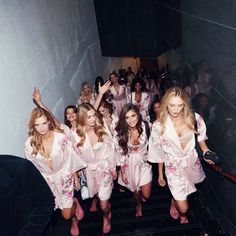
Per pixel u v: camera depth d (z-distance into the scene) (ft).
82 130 8.79
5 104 8.00
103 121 9.16
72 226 9.95
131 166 9.68
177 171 8.66
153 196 11.86
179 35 13.42
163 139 8.42
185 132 8.22
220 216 9.28
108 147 9.25
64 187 8.83
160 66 21.67
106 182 9.51
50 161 8.38
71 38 16.37
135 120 8.80
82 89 14.65
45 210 5.23
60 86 13.64
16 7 9.21
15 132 8.53
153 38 23.79
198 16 9.80
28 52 9.98
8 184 4.95
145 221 10.23
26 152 8.24
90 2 22.15
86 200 12.12
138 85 16.78
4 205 4.86
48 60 12.14
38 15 11.28
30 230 4.98
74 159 8.73
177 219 10.13
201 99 9.97
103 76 24.94
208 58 8.88
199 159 9.45
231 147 7.62
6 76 8.16
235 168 7.48
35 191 5.23
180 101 7.58
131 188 10.09
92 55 21.71
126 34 24.08
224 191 8.80
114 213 11.03
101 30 24.22
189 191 8.97
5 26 8.33
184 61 12.62
